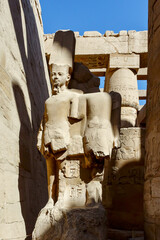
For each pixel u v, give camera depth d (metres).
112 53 8.36
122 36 8.52
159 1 3.80
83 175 3.46
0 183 3.16
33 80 5.64
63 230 3.08
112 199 4.89
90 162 3.35
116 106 3.57
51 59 3.89
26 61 5.12
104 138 3.31
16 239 3.49
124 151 5.03
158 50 3.64
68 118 3.59
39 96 6.22
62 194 3.38
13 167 3.71
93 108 3.46
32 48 5.92
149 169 3.54
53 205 3.43
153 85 3.69
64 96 3.63
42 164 5.77
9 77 3.91
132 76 8.23
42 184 5.61
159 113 3.41
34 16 6.68
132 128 5.11
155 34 3.79
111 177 5.00
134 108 7.97
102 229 3.12
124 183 4.91
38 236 3.17
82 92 4.06
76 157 3.49
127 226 4.68
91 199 3.30
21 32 4.93
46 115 3.61
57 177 3.54
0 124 3.34
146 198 3.57
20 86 4.47
